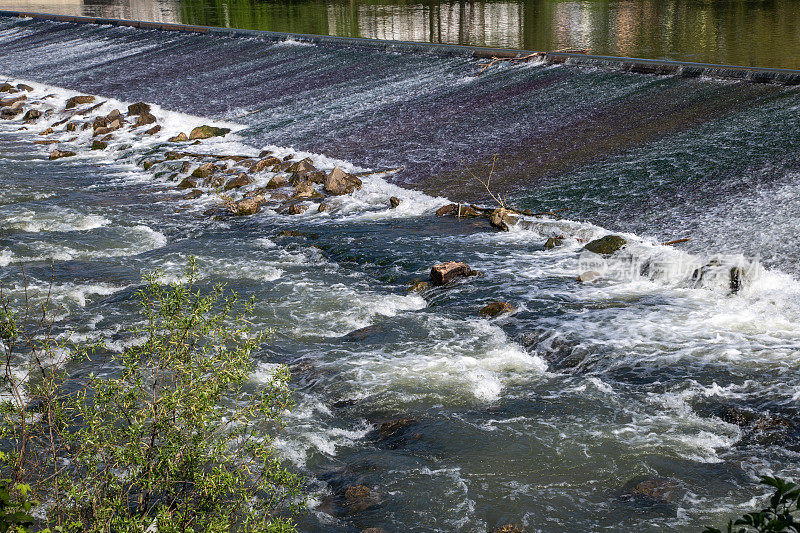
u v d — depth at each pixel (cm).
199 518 500
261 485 541
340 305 1041
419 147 1769
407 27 3269
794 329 889
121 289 1130
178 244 1322
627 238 1175
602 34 2783
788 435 704
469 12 3631
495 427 736
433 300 1051
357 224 1376
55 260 1257
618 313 959
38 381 840
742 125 1509
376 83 2264
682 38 2589
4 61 3419
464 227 1324
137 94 2616
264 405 570
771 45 2366
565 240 1207
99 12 4388
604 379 823
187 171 1759
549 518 607
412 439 726
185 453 503
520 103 1898
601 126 1680
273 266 1194
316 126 2027
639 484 644
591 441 706
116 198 1627
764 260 1047
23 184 1728
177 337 539
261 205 1518
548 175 1498
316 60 2588
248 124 2152
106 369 874
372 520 615
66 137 2227
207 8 4481
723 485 638
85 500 511
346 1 4500
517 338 922
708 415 745
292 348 928
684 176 1364
